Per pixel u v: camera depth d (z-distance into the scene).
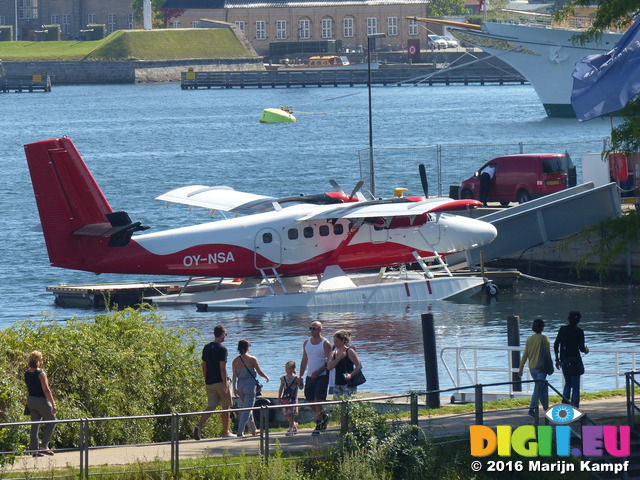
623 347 117.06
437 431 70.88
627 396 71.56
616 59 86.44
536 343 76.19
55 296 156.88
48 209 137.50
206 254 143.12
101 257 139.62
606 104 85.38
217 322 136.88
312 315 140.50
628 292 151.50
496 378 105.19
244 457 63.12
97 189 139.00
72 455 66.38
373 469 63.25
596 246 90.44
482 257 156.75
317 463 64.12
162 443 69.19
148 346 84.56
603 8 89.62
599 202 162.62
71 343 79.25
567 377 77.12
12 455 62.88
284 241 145.75
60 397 75.88
